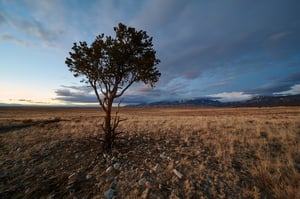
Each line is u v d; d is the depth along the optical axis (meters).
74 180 4.70
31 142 9.09
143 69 8.61
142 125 15.29
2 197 4.07
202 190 3.88
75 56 7.84
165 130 11.94
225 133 9.69
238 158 5.68
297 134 8.77
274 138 8.23
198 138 8.91
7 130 14.27
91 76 8.30
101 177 4.80
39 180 4.81
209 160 5.59
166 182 4.29
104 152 6.82
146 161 5.75
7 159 6.57
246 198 3.52
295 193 3.47
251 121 16.73
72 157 6.54
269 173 4.38
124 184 4.36
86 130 12.65
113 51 7.52
